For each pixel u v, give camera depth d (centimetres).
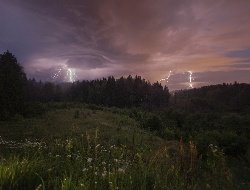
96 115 6606
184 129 6150
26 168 496
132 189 447
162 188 474
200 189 539
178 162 646
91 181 464
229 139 1734
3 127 4309
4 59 7081
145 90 17425
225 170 686
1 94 6322
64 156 648
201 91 19038
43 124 4822
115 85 17025
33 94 15012
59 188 427
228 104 16375
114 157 656
